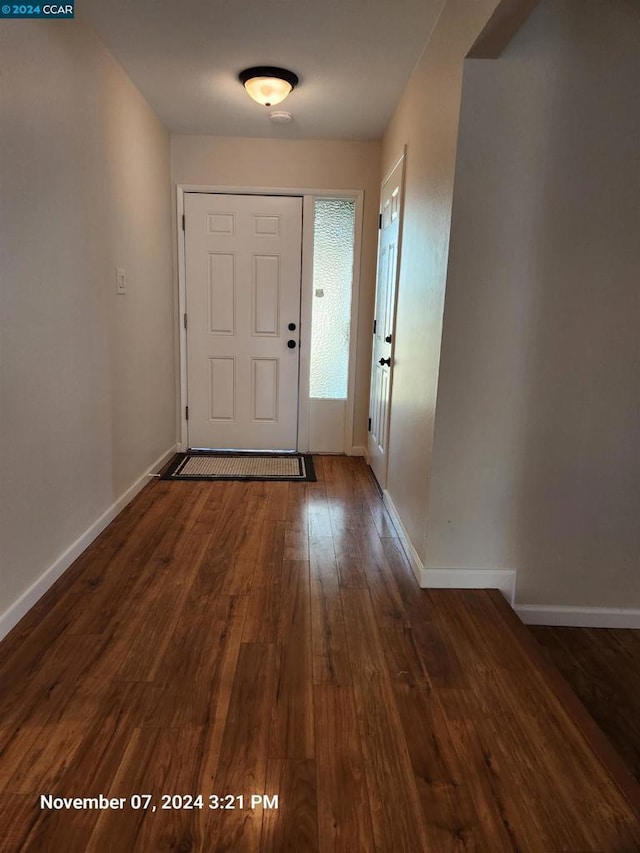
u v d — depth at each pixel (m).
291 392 4.21
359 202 3.93
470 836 1.16
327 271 4.09
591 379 2.12
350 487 3.52
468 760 1.36
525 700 1.58
